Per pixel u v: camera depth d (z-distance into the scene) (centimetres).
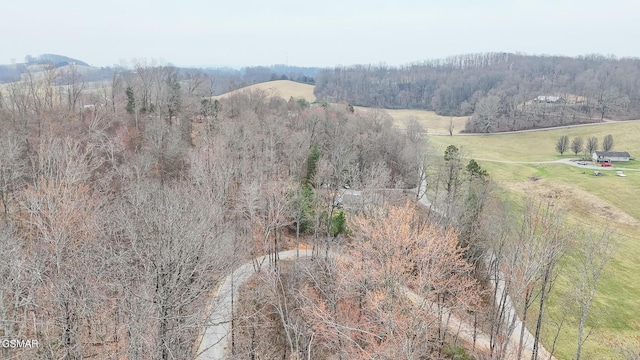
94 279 2781
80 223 3247
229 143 5862
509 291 3722
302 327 3359
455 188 5097
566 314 3934
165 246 2348
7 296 2672
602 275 4900
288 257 4547
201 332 3039
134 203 3250
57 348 2400
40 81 7531
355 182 5472
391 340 2652
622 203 7544
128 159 5303
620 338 3997
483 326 3794
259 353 3125
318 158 5819
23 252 3016
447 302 3466
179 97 7831
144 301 2259
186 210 2966
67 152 4419
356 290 3428
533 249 3341
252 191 4262
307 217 4803
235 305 3481
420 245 3259
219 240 3312
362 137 7494
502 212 4559
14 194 4184
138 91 7638
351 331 2997
